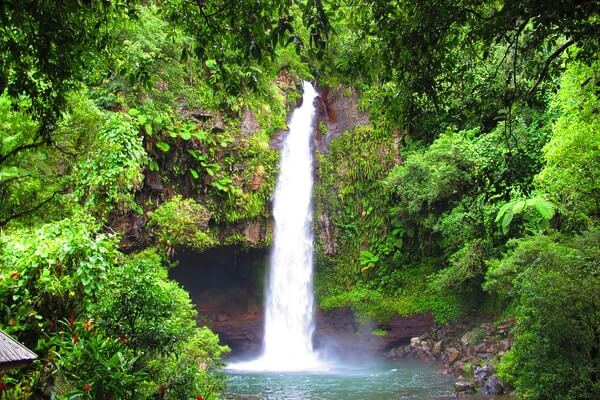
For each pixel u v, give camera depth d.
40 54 5.42
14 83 5.79
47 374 6.56
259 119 21.41
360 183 23.16
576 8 4.82
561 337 8.95
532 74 7.07
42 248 7.34
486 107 7.10
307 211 22.81
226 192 19.83
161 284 9.34
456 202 18.72
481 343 17.61
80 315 7.64
